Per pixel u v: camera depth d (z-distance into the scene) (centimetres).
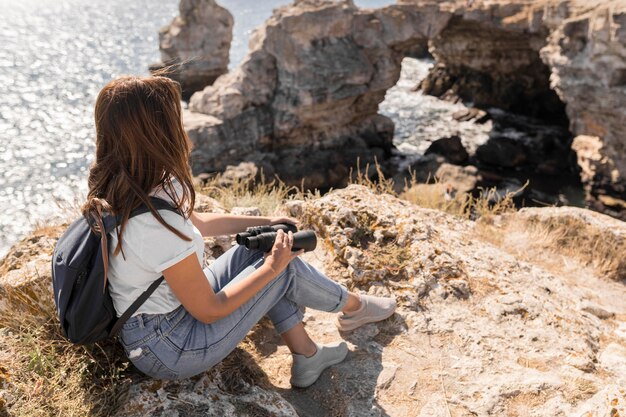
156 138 197
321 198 408
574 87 2562
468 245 421
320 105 3069
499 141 3206
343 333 322
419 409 280
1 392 232
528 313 349
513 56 3656
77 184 3178
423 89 4369
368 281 354
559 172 2933
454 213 581
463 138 3441
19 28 9425
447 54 3994
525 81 3741
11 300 288
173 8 13162
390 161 3170
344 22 3067
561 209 526
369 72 3120
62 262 202
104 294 207
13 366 249
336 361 298
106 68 6469
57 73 6041
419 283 353
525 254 485
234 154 3038
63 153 3622
